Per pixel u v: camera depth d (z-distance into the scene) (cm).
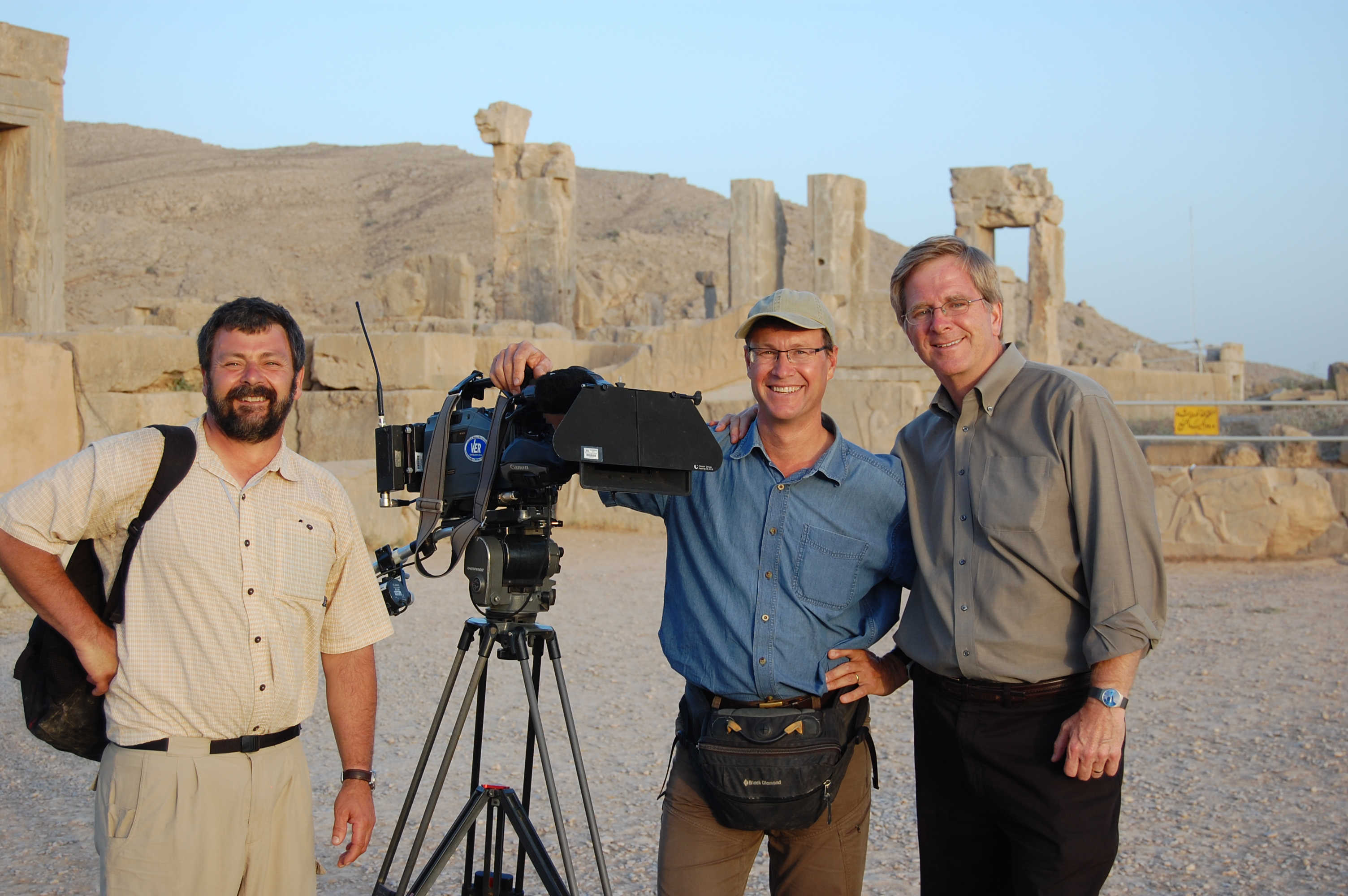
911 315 333
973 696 321
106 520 285
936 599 326
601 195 8988
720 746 312
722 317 1795
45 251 1658
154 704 281
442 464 341
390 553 351
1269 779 576
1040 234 2717
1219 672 786
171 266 5797
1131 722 677
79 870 468
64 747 291
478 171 8850
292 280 6012
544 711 705
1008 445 321
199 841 278
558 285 2602
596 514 1482
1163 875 466
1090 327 6644
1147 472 312
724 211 8331
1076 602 315
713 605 331
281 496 301
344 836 312
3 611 934
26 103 1622
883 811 552
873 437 1415
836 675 323
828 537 329
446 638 892
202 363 294
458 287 2411
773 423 333
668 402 311
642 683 767
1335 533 1238
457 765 609
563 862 309
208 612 283
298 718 302
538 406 323
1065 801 309
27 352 1267
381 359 1486
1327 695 721
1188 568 1217
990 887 344
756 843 337
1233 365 4028
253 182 8256
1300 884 455
